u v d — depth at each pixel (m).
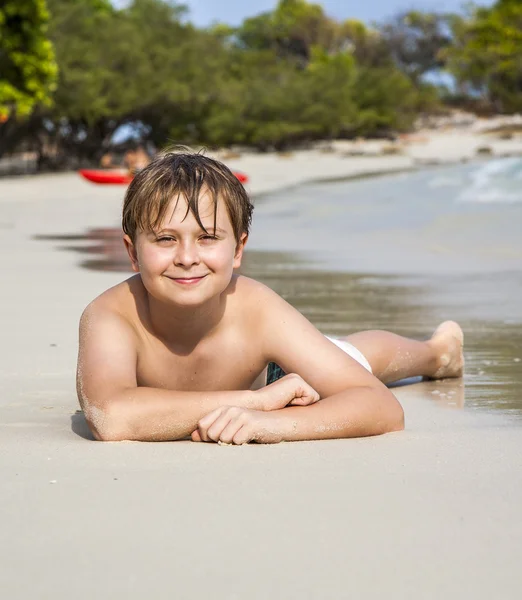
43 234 12.85
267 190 23.62
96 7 64.31
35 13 32.28
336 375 3.12
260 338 3.13
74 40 43.94
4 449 2.80
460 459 2.68
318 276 8.39
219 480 2.42
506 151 58.16
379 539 1.97
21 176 40.50
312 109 65.31
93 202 20.89
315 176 32.25
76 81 41.88
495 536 2.00
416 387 4.11
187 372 3.14
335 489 2.34
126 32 48.03
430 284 7.76
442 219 13.75
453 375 4.30
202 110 54.56
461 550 1.92
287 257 10.03
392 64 106.44
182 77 50.47
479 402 3.76
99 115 45.62
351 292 7.31
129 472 2.50
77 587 1.73
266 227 13.68
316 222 14.31
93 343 3.02
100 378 2.95
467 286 7.61
